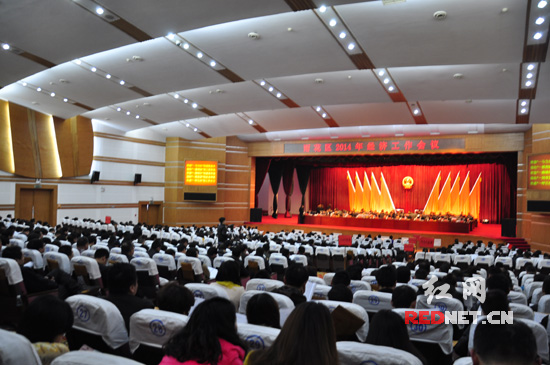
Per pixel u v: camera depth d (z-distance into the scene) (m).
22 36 9.86
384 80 13.24
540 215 19.52
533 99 14.96
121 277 3.93
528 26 8.77
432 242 14.76
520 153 21.58
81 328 3.31
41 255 7.22
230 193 27.91
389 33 9.51
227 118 21.41
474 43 9.65
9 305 5.33
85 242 8.86
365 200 30.33
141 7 8.48
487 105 16.23
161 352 3.02
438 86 13.33
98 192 22.33
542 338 3.54
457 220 24.39
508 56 10.16
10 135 18.17
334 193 31.67
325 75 13.47
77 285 5.69
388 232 24.08
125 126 22.34
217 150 27.06
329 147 25.64
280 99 15.80
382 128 23.36
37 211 19.61
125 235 11.95
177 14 8.71
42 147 19.23
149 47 11.36
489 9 8.34
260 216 28.16
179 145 26.16
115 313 3.26
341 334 3.18
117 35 9.76
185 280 7.72
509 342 1.67
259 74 12.45
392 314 2.72
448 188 27.67
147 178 25.33
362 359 2.38
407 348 2.61
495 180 26.39
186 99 16.80
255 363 1.84
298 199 34.28
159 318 3.00
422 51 10.23
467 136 22.55
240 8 8.34
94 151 22.08
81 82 14.27
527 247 20.41
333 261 13.60
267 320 2.97
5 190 18.16
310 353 1.74
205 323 2.22
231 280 5.18
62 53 10.81
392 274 5.38
